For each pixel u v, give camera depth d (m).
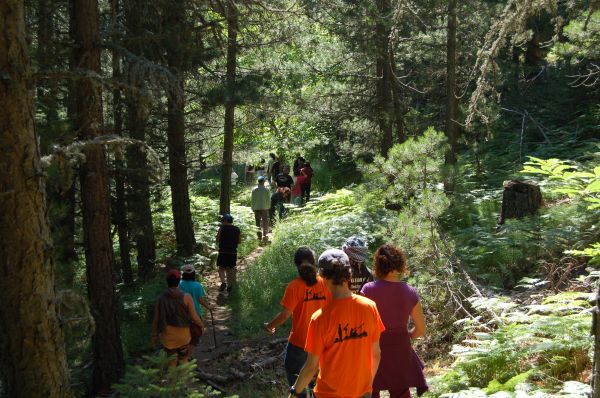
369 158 21.70
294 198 23.62
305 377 4.54
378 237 12.96
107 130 9.16
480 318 8.13
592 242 9.24
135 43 11.93
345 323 4.46
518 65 19.84
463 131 18.03
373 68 20.50
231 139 17.62
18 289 4.47
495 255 9.88
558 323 6.46
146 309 13.17
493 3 17.31
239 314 12.53
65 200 9.90
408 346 5.32
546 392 5.61
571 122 18.58
